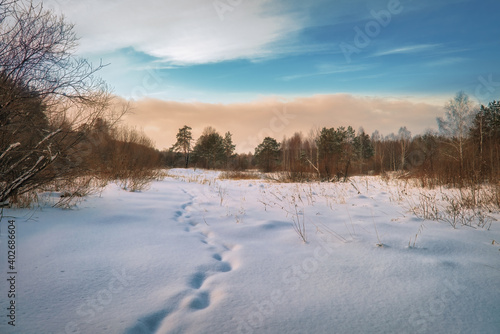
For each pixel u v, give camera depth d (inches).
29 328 71.8
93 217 188.7
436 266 113.3
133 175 418.0
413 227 174.4
